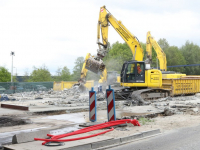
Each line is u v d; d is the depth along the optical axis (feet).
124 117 34.14
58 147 19.03
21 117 38.11
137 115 36.60
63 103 61.52
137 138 23.81
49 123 32.27
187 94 89.61
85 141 20.94
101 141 21.04
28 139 21.49
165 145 21.36
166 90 73.61
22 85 130.82
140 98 57.57
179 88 81.00
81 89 101.81
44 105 56.18
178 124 30.53
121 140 22.43
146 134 24.90
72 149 19.11
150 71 67.97
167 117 36.29
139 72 67.56
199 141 22.61
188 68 261.03
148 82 67.56
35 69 219.61
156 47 102.01
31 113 42.42
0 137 24.67
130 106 50.98
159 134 25.63
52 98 85.56
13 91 126.31
